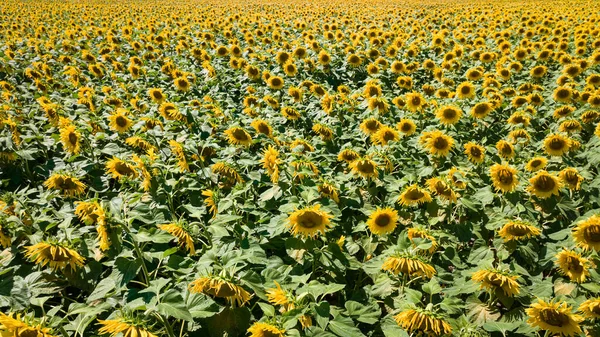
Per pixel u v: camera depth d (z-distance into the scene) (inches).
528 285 185.8
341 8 1413.6
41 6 1405.0
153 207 205.9
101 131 289.9
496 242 195.0
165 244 181.2
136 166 205.6
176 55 606.2
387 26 911.0
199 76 490.3
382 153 253.0
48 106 295.3
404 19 1055.6
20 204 176.9
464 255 204.4
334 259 173.9
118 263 137.6
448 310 141.4
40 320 106.6
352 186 239.8
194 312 121.6
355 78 544.7
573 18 924.6
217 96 402.3
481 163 266.8
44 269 165.8
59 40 694.5
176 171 221.6
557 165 277.0
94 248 164.9
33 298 136.7
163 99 362.9
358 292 172.4
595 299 141.4
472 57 587.5
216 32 835.4
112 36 634.2
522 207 206.2
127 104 370.3
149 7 1497.3
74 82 422.0
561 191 230.1
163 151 252.1
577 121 317.1
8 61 494.6
